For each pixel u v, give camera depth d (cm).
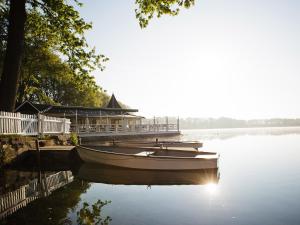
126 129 4053
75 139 2173
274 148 2622
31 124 1659
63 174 1239
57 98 5469
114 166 1377
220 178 1164
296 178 1158
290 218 650
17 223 589
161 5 1333
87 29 1705
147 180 1114
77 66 1731
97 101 6084
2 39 2750
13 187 954
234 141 3791
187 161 1278
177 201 791
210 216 661
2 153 1227
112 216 649
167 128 4762
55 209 694
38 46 3088
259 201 799
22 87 3609
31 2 1659
